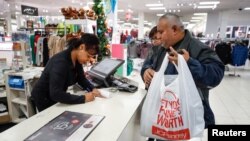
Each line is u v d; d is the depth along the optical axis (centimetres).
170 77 124
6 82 329
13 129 104
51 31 475
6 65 367
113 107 139
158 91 120
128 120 119
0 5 1139
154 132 121
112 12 328
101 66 212
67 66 149
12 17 1570
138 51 718
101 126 110
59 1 1116
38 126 108
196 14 1642
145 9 1391
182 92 115
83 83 181
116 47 252
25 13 878
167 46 150
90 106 140
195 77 124
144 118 125
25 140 93
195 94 117
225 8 1294
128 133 123
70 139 94
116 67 193
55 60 149
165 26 139
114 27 332
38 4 1222
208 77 125
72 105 141
